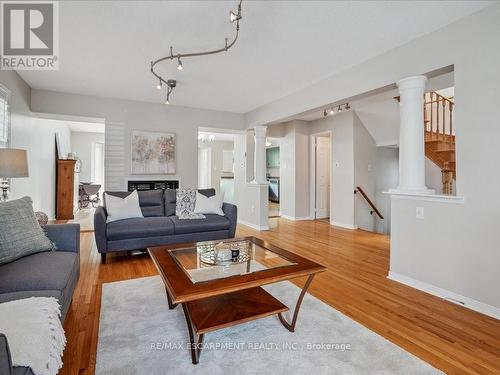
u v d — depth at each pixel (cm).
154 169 531
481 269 227
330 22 246
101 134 880
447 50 249
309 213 693
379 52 304
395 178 648
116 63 338
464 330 199
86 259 357
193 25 252
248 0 213
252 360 164
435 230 259
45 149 554
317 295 254
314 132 675
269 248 235
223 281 165
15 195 365
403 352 172
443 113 482
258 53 308
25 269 172
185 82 407
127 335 188
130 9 228
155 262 202
